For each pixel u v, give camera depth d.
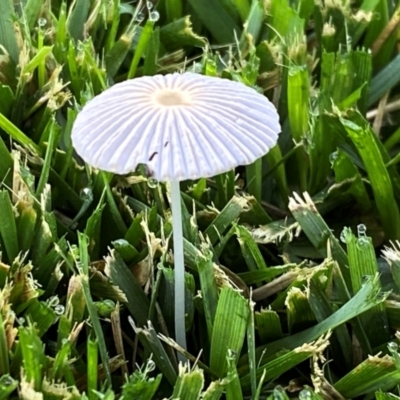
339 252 0.15
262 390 0.14
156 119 0.12
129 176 0.16
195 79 0.12
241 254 0.16
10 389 0.12
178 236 0.13
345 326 0.14
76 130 0.12
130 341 0.14
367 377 0.13
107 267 0.14
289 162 0.17
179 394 0.13
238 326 0.13
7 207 0.14
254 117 0.12
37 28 0.18
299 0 0.19
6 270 0.14
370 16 0.18
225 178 0.16
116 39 0.19
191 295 0.14
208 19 0.19
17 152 0.15
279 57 0.18
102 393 0.12
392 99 0.18
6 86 0.16
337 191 0.16
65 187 0.16
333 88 0.17
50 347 0.14
